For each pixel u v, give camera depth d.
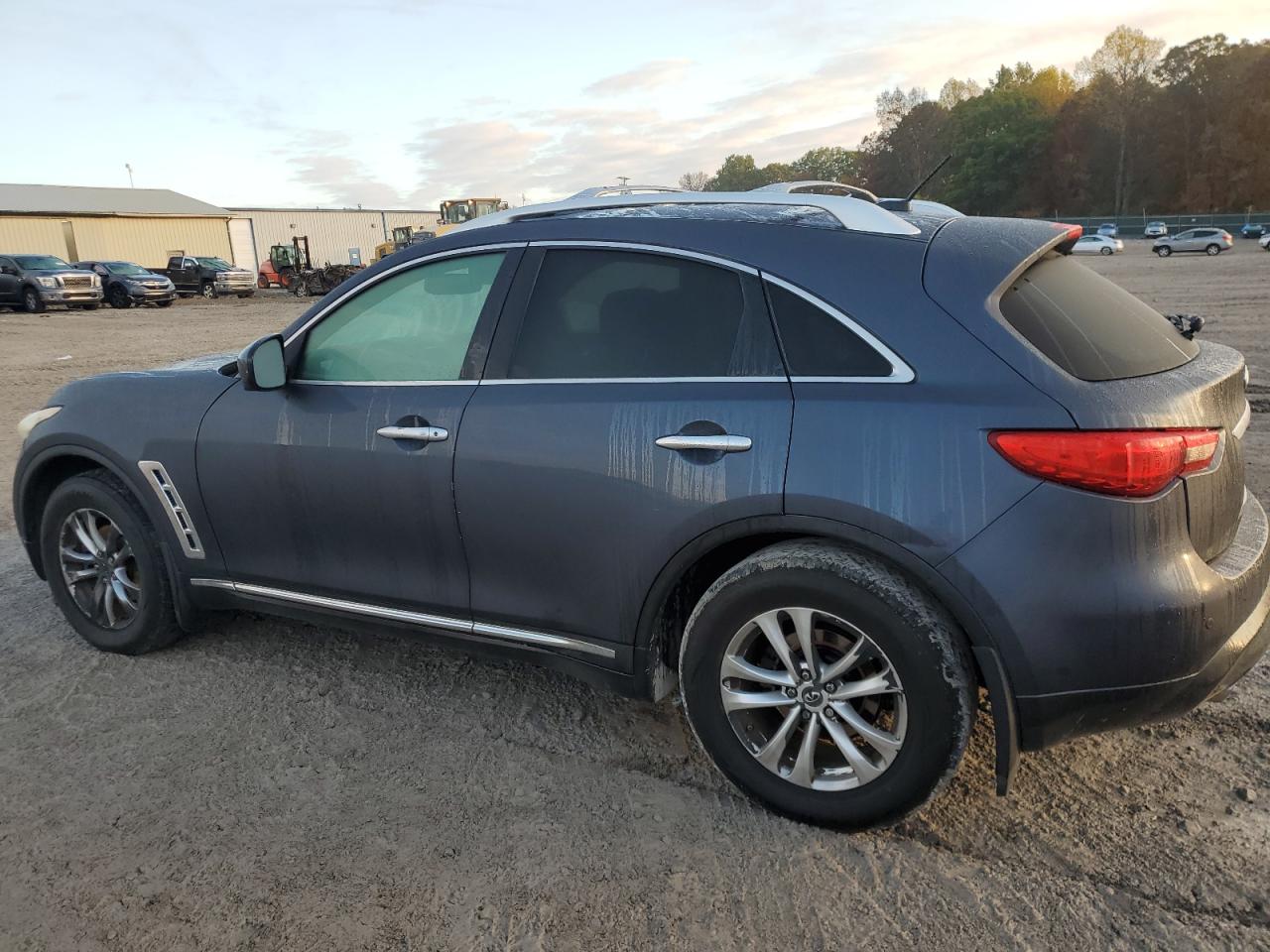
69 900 2.33
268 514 3.26
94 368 13.72
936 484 2.21
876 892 2.29
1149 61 94.75
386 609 3.14
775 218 2.65
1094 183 97.62
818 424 2.34
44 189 47.69
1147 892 2.25
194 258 36.12
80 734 3.13
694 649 2.59
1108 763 2.79
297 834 2.58
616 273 2.74
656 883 2.35
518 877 2.39
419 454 2.90
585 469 2.63
